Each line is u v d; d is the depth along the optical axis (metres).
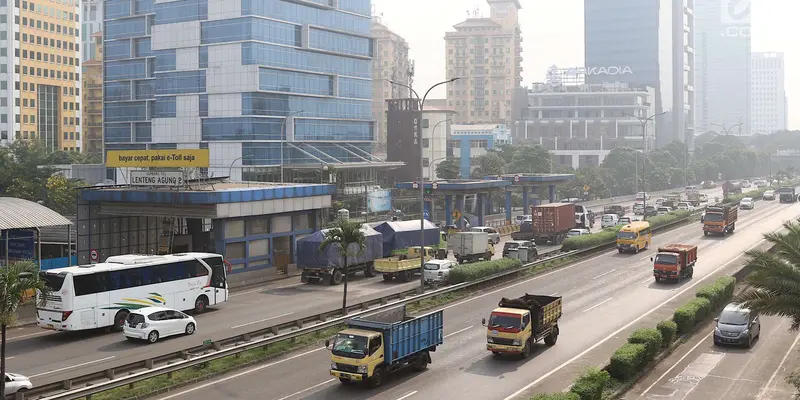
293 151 131.12
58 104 197.62
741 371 35.41
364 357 31.00
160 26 131.88
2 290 28.25
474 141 190.12
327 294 55.12
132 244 64.94
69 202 103.75
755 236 89.31
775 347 40.12
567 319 45.88
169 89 131.50
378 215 124.12
